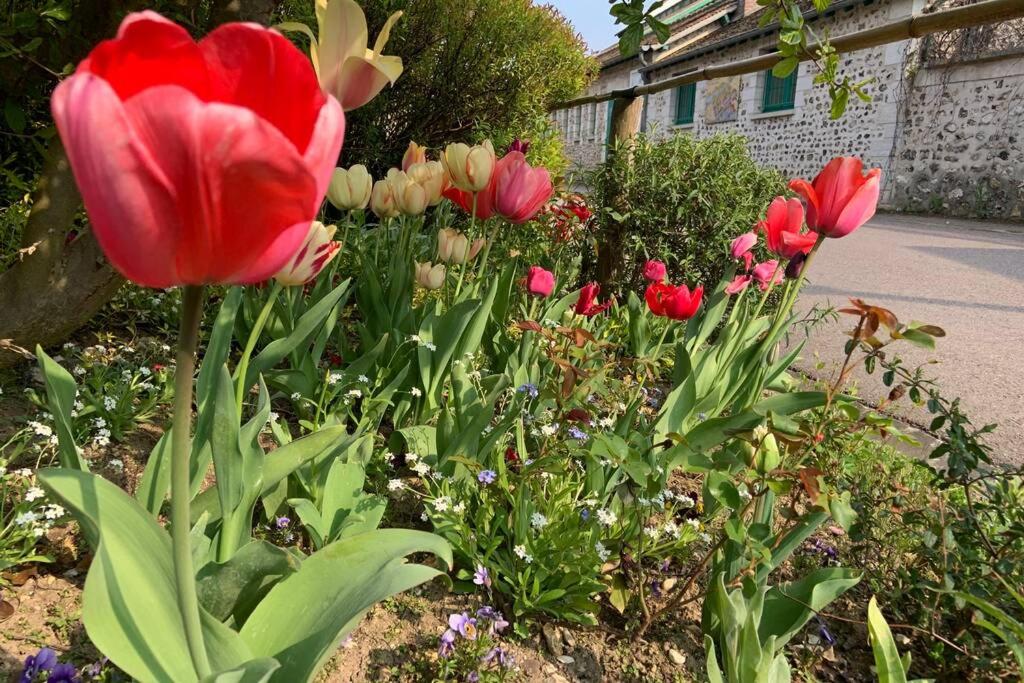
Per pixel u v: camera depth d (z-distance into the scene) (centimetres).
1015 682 201
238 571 133
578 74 826
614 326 426
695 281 540
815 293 800
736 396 324
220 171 59
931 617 212
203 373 159
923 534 223
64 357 302
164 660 100
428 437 257
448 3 679
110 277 273
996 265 1007
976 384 507
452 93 729
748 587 193
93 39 290
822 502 168
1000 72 1506
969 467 226
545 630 206
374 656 186
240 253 66
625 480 226
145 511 110
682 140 570
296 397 259
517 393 262
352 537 132
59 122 59
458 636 191
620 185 559
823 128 1902
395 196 278
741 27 2152
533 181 260
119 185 58
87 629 91
